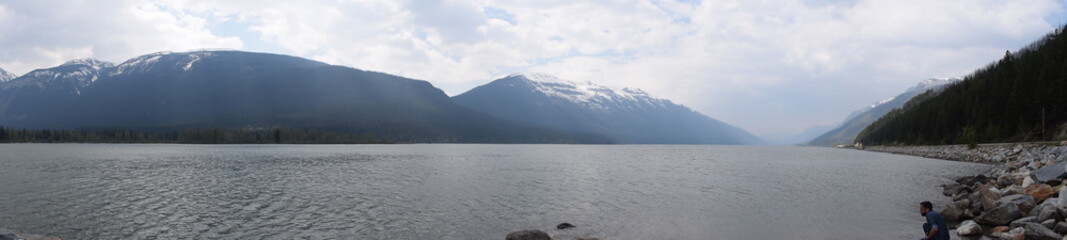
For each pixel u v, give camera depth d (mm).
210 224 28500
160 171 66438
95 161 89688
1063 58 114500
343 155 129000
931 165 80438
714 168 77500
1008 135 113188
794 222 28891
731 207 34594
